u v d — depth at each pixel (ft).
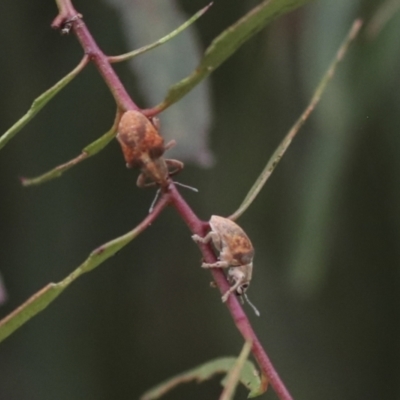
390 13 1.66
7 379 2.24
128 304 2.40
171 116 1.59
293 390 2.37
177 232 2.43
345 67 1.71
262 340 2.39
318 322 2.44
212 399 2.55
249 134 2.08
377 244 2.28
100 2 1.94
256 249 2.28
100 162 2.17
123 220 2.25
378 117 1.99
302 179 1.94
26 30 2.04
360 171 2.13
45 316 2.27
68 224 2.17
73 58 2.05
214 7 1.93
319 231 1.81
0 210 2.13
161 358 2.43
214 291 2.47
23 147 2.09
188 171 2.23
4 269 2.14
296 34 1.86
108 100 2.07
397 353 2.43
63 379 2.26
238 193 2.19
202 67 1.41
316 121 1.74
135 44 1.61
